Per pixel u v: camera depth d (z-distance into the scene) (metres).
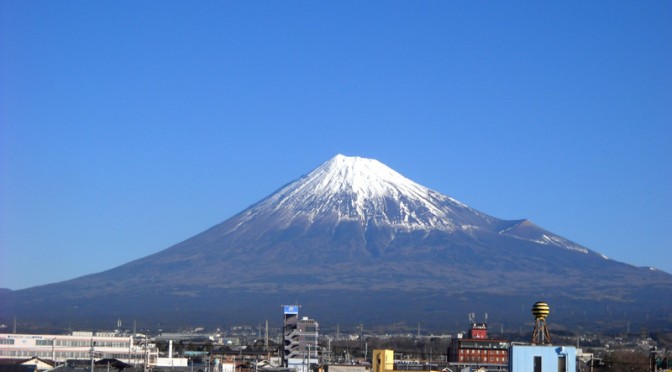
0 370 183.00
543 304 114.75
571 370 102.00
